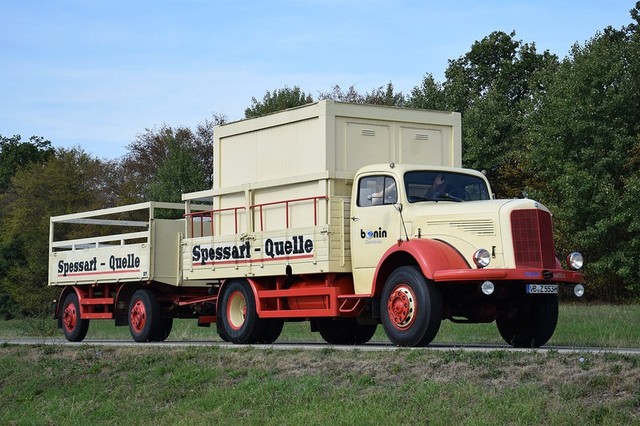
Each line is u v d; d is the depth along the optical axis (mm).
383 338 21375
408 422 10453
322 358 13594
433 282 14383
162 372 15133
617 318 24828
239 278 18359
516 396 10492
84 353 17469
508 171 47188
